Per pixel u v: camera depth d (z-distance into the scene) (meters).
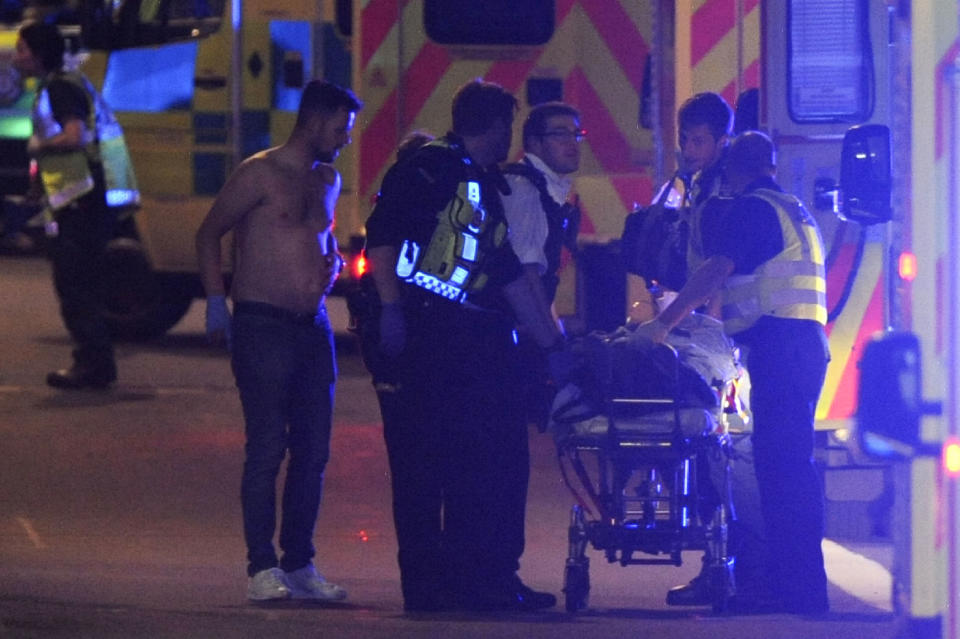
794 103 35.62
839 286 35.53
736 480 30.20
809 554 28.66
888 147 26.64
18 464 40.66
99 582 29.52
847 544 35.44
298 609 27.50
